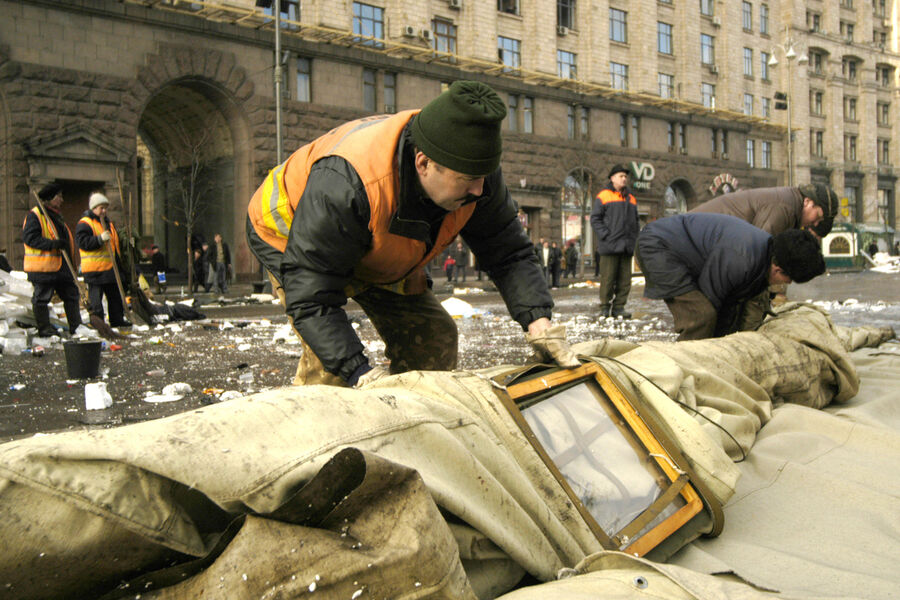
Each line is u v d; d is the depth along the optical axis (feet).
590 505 6.59
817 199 15.75
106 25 66.80
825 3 158.92
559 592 4.74
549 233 104.37
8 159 62.34
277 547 4.32
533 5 100.99
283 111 77.56
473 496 5.38
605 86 109.91
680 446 7.82
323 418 5.05
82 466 4.16
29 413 13.46
